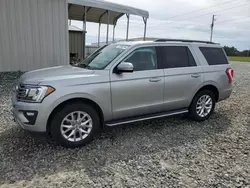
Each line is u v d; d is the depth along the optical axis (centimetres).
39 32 878
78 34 1373
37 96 317
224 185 264
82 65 422
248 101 677
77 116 347
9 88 673
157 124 462
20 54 859
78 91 334
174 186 260
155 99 413
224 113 551
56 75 346
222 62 510
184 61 452
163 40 442
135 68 393
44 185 256
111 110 371
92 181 265
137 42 415
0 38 816
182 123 472
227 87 511
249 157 333
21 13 834
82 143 353
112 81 364
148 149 351
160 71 415
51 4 878
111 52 414
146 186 258
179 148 357
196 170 295
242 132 431
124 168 295
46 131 328
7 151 330
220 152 347
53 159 313
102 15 1389
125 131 421
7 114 476
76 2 928
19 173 278
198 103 477
